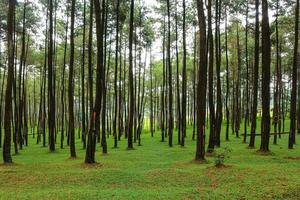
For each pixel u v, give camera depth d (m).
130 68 31.69
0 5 31.14
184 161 21.23
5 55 42.44
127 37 42.53
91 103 27.30
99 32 20.50
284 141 35.12
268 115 24.20
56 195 12.18
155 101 69.25
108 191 12.77
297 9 26.83
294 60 26.94
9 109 20.83
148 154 26.81
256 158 21.53
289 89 60.62
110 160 22.61
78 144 41.38
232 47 47.31
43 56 45.06
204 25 20.84
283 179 14.12
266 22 24.11
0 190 13.40
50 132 31.19
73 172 17.05
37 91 68.44
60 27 38.84
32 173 17.14
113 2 33.09
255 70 28.16
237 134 41.25
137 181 14.76
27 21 35.09
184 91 33.56
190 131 53.69
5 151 20.77
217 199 11.50
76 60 45.78
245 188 12.91
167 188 13.34
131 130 32.00
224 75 59.66
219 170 16.80
